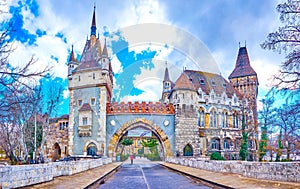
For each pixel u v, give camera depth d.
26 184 13.41
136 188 16.70
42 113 43.34
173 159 48.53
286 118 19.41
